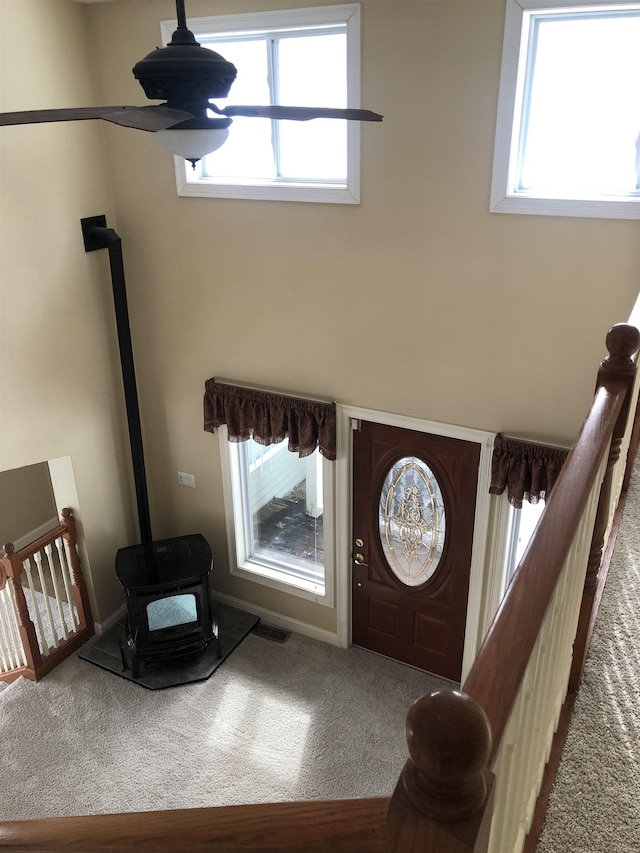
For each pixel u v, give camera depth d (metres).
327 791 4.60
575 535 1.26
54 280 4.97
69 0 4.64
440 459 4.74
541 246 3.87
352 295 4.57
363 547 5.36
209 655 5.68
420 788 0.71
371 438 4.97
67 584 5.72
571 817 1.59
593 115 3.59
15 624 5.41
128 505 6.09
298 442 5.14
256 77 4.43
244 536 6.03
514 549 4.77
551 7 3.37
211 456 5.77
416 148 4.00
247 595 6.14
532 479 4.27
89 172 5.06
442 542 5.00
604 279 3.77
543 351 4.08
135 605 5.24
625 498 3.00
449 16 3.64
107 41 4.80
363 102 4.05
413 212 4.16
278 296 4.87
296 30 4.16
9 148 4.48
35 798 4.61
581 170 3.72
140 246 5.33
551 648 1.28
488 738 0.68
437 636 5.31
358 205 4.32
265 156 4.60
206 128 2.57
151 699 5.32
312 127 4.37
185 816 0.92
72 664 5.67
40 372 5.03
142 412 5.97
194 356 5.47
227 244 4.93
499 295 4.09
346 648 5.74
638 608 2.26
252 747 4.91
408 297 4.38
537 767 1.47
